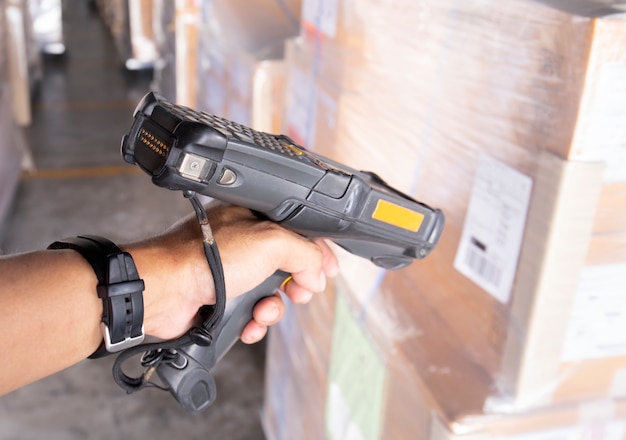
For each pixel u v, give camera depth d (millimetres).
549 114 626
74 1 9000
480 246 747
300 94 1320
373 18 955
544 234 648
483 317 761
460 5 744
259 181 592
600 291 686
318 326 1224
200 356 710
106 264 596
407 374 835
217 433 1812
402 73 881
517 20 655
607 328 710
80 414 1850
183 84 2947
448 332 832
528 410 736
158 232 723
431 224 725
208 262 609
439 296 843
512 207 689
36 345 569
